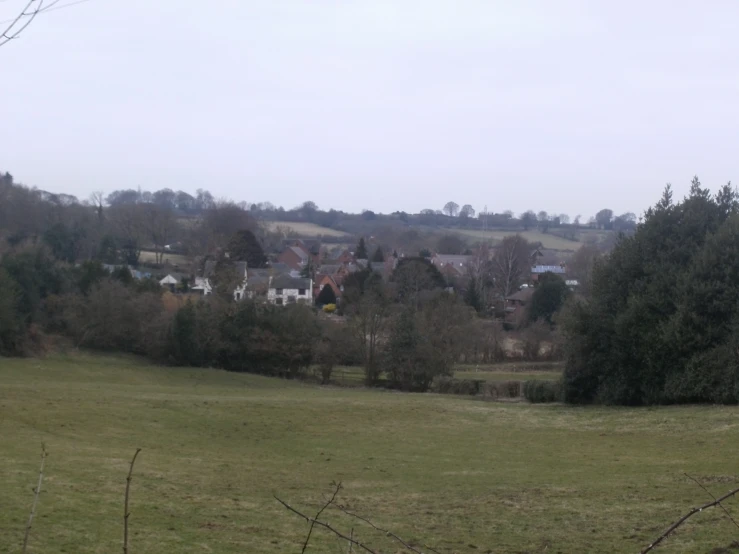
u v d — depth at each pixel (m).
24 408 20.95
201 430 21.45
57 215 78.38
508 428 24.08
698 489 13.44
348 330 42.62
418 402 29.53
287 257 97.94
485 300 68.94
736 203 30.55
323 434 21.98
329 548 9.55
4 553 8.00
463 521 11.42
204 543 9.34
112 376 37.97
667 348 27.31
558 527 10.97
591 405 29.50
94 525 9.71
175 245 94.88
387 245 116.25
